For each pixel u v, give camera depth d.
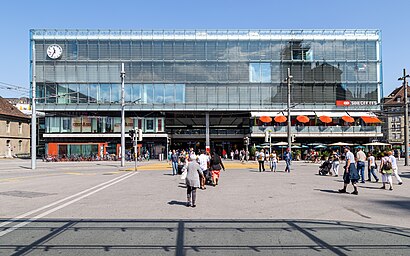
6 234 8.49
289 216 10.70
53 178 25.36
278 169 35.09
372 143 57.59
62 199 14.34
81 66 60.25
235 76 61.03
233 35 61.31
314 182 21.23
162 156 60.72
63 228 9.10
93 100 60.25
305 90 61.31
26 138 79.25
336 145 54.62
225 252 7.02
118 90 60.41
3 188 18.61
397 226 9.39
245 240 7.92
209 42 61.12
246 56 61.22
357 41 61.97
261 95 61.00
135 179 24.00
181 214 11.01
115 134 61.09
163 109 60.47
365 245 7.53
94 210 11.72
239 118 70.50
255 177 25.08
